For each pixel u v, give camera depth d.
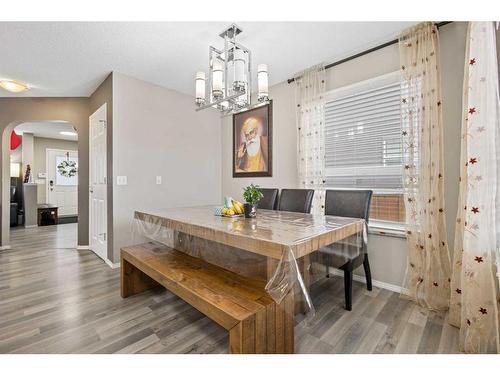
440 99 2.02
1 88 3.38
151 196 3.27
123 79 2.99
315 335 1.65
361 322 1.80
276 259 1.33
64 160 7.14
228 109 2.23
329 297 2.20
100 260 3.17
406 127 2.18
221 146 4.24
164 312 1.92
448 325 1.76
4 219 3.68
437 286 1.98
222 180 4.22
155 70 2.91
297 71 2.99
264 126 3.53
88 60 2.66
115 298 2.15
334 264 1.80
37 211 5.66
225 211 2.08
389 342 1.58
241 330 1.19
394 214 2.43
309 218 2.00
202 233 1.66
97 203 3.41
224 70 2.21
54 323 1.76
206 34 2.21
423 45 2.07
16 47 2.38
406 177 2.18
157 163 3.35
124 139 3.00
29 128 5.54
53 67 2.81
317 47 2.46
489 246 1.51
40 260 3.17
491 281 1.49
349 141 2.70
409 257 2.15
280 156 3.35
